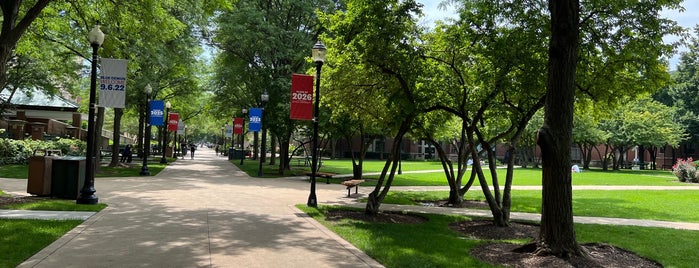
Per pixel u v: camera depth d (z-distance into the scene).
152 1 15.31
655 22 9.84
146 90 23.05
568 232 7.43
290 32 27.09
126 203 11.91
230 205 12.31
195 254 6.78
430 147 73.31
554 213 7.50
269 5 28.50
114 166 26.66
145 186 16.58
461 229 10.58
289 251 7.28
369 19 10.67
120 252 6.73
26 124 36.22
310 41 27.25
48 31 20.08
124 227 8.63
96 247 6.98
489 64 11.17
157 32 17.28
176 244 7.38
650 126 43.91
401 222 11.10
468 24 10.91
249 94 31.98
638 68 10.76
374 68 11.38
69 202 11.60
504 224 10.77
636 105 46.47
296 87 12.92
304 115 12.91
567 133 7.45
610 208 14.50
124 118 53.44
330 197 15.82
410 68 10.88
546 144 7.45
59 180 12.42
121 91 11.68
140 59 22.62
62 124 41.03
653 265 7.35
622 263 7.31
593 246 8.32
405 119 11.84
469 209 14.06
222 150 72.81
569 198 7.48
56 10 17.03
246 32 25.39
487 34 10.84
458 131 32.91
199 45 29.55
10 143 24.86
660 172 45.19
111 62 11.66
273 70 27.44
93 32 11.46
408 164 51.00
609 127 45.56
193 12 23.64
